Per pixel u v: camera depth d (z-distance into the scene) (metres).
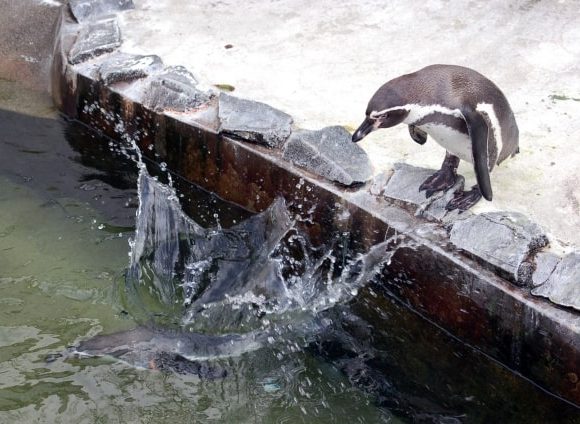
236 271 3.92
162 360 3.68
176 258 3.96
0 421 3.52
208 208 4.14
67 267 3.95
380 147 3.93
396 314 3.79
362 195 3.80
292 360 3.69
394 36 4.43
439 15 4.52
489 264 3.56
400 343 3.73
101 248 4.01
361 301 3.82
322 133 3.91
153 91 4.20
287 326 3.78
